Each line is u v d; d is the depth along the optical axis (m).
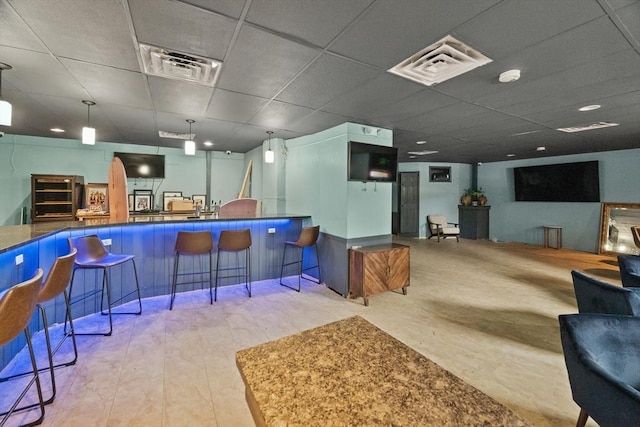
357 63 2.22
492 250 7.20
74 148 5.77
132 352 2.43
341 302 3.69
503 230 8.64
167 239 3.83
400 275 3.92
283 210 5.25
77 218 5.37
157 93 2.88
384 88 2.71
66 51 2.04
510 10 1.57
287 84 2.62
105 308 3.31
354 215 4.01
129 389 1.97
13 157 5.32
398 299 3.80
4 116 2.31
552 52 2.04
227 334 2.79
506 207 8.57
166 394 1.92
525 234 8.14
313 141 4.61
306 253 4.87
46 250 2.72
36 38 1.87
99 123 4.16
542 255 6.57
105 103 3.21
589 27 1.73
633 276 2.95
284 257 4.64
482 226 8.93
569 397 1.95
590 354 1.40
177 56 2.12
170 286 3.86
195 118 3.81
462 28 1.75
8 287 2.14
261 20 1.68
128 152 6.21
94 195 5.77
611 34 1.80
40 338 2.62
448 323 3.08
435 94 2.85
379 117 3.67
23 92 2.86
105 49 2.02
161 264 3.80
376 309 3.46
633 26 1.71
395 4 1.53
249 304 3.58
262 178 5.77
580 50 2.00
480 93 2.83
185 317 3.16
